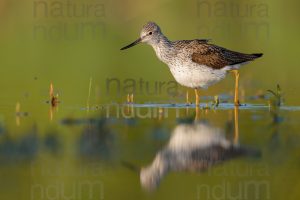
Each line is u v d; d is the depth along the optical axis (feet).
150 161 37.55
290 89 65.00
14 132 43.37
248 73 74.84
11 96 60.44
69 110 52.85
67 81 70.03
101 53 87.76
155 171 36.68
